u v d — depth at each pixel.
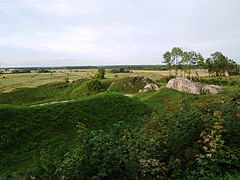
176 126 5.50
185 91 23.58
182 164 4.65
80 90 41.53
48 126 12.95
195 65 54.16
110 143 3.88
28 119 12.94
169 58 54.41
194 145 4.87
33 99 39.31
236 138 4.63
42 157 4.81
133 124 15.10
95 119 15.32
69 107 15.86
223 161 4.04
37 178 3.92
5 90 52.78
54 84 47.62
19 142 10.90
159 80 65.81
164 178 4.34
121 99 19.98
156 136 5.52
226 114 5.30
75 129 13.34
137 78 44.81
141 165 4.14
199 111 6.36
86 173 3.26
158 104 20.25
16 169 8.81
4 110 12.76
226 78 50.25
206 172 3.94
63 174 3.46
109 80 46.78
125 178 3.39
